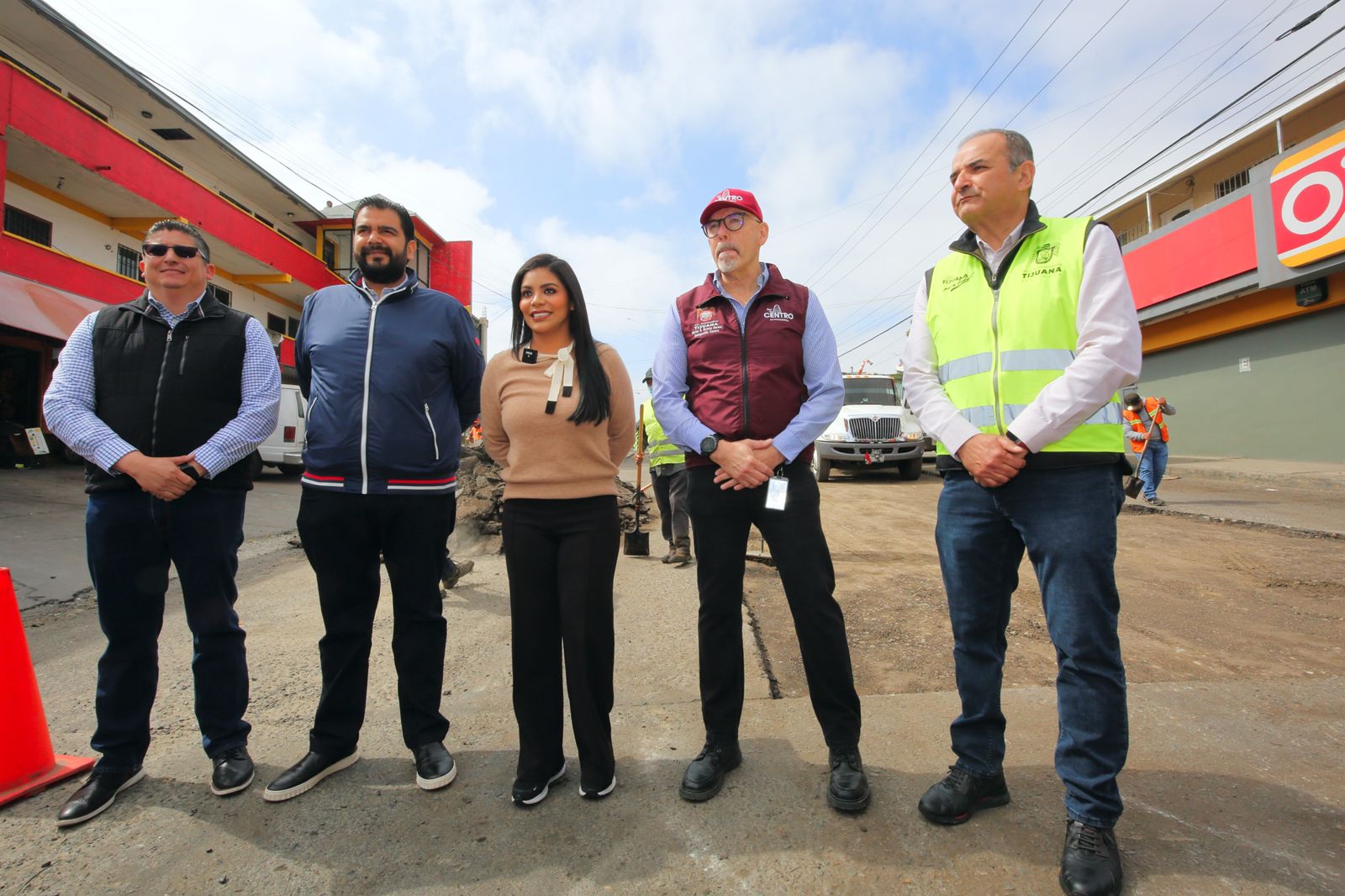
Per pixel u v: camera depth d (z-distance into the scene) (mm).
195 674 2354
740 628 2398
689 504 2447
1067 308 1953
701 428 2369
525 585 2279
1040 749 2480
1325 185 11312
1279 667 3256
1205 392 15492
